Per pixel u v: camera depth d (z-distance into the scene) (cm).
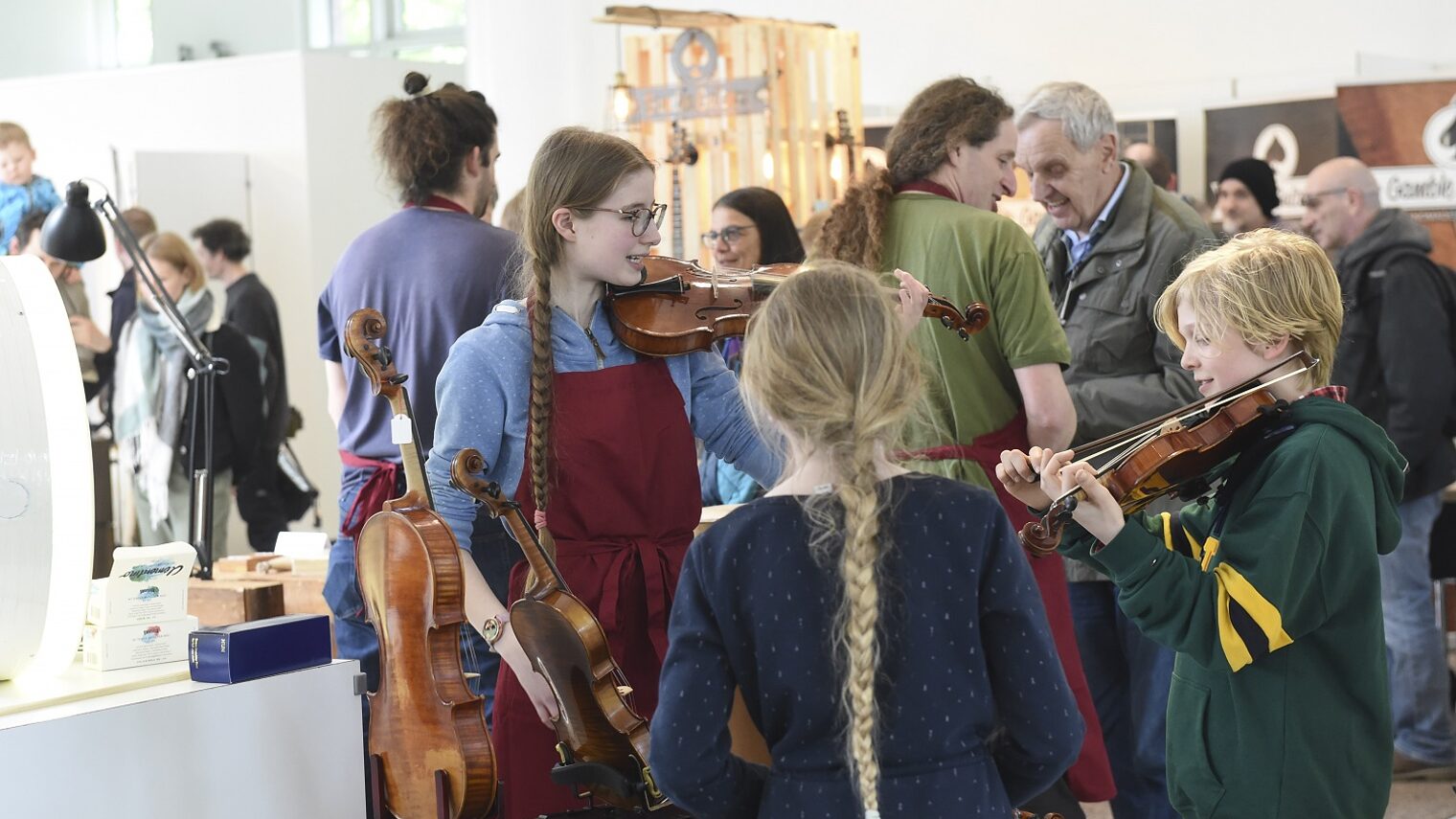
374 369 242
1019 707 169
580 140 242
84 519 221
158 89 794
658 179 610
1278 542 205
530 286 247
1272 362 224
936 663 166
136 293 664
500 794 251
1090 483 202
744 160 602
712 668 168
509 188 737
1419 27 604
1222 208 573
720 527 171
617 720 214
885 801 164
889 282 305
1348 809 215
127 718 212
